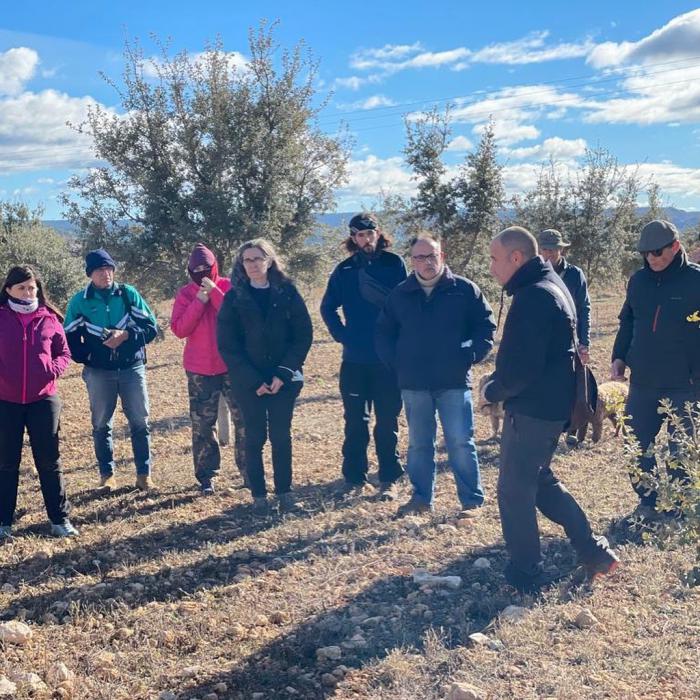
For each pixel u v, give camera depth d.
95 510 6.32
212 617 4.22
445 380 5.68
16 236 21.09
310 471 7.46
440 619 4.09
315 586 4.60
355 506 6.14
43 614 4.38
